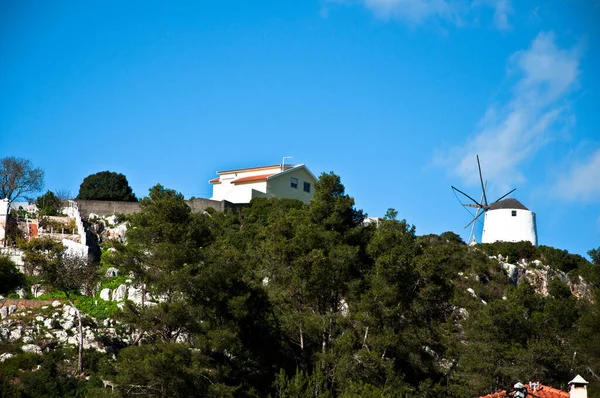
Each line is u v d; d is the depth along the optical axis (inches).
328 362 1859.0
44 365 1968.5
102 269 2632.9
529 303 2191.2
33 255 2549.2
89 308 2358.5
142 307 1886.1
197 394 1713.8
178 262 1881.2
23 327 2149.4
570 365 1910.7
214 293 1913.1
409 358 1957.4
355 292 2049.7
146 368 1640.0
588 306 2185.0
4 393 1827.0
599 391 1808.6
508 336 2026.3
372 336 1916.8
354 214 2283.5
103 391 1686.8
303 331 2000.5
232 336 1822.1
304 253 2073.1
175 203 1980.8
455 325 2317.9
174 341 1833.2
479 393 1889.8
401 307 1983.3
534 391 1472.7
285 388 1768.0
